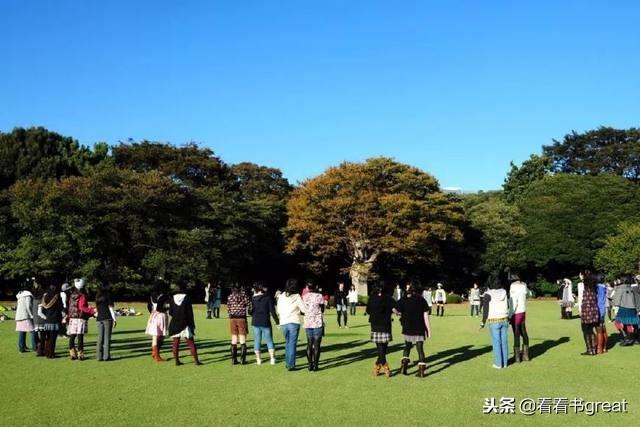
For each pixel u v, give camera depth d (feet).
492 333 45.16
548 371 43.01
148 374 42.32
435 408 31.48
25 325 53.88
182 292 47.70
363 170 168.76
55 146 178.40
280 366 46.24
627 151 255.70
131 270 135.44
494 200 222.07
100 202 135.95
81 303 49.52
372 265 172.04
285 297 44.86
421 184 176.65
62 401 33.22
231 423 28.37
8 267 131.64
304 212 169.48
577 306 128.67
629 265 163.63
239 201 184.34
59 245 128.36
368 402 32.91
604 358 49.16
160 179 146.00
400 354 52.95
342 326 87.20
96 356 51.62
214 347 58.80
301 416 29.71
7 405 32.22
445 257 197.57
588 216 201.77
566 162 280.31
